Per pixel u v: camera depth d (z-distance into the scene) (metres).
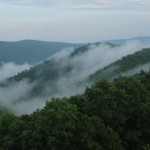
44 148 32.12
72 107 34.88
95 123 33.78
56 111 33.06
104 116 35.56
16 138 34.16
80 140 32.50
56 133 31.69
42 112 35.12
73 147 32.56
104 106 35.88
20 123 35.12
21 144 33.31
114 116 35.75
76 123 33.03
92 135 33.22
